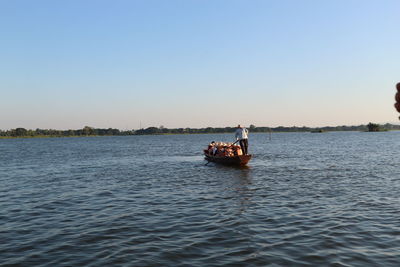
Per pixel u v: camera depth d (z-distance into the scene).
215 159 29.48
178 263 7.26
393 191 15.02
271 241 8.55
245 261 7.29
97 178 21.11
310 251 7.80
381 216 10.76
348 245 8.16
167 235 9.20
